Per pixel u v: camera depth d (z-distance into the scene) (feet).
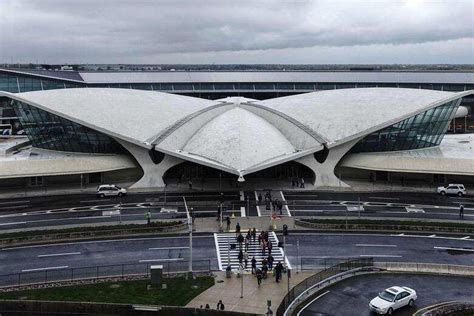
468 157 282.77
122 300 143.43
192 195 263.29
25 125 307.78
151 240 198.70
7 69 513.86
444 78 552.82
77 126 290.35
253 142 272.31
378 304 136.77
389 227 208.85
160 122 297.12
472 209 239.50
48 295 147.13
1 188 279.90
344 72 589.73
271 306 139.95
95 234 202.39
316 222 212.43
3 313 140.05
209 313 134.31
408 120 292.40
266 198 251.39
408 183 286.87
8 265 173.17
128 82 524.52
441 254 183.11
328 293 150.30
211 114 315.99
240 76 553.64
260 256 181.78
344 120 292.20
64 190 275.39
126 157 291.38
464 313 133.08
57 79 505.66
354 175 295.69
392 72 593.01
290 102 328.70
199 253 185.37
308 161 280.10
